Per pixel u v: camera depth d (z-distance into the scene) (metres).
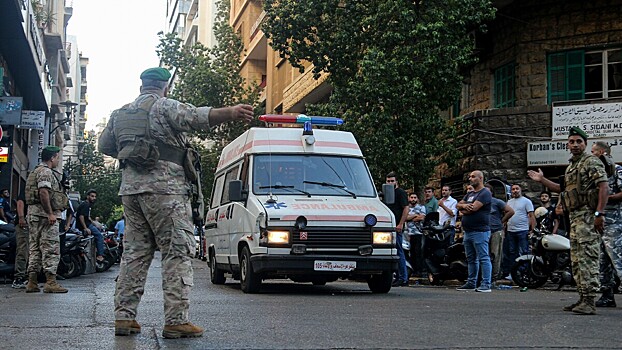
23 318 7.24
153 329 6.34
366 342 5.67
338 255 10.55
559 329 6.61
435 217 14.45
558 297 11.05
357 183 11.71
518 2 20.22
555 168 19.31
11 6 22.73
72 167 65.06
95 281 14.16
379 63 17.38
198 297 10.19
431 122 17.91
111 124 6.07
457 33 18.42
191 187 5.96
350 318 7.39
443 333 6.25
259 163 11.66
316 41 19.98
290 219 10.52
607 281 9.13
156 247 6.07
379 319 7.33
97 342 5.56
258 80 46.50
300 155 11.85
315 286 13.38
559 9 19.67
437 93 18.08
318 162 11.79
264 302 9.34
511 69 20.70
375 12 18.70
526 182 19.38
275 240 10.45
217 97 34.72
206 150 35.16
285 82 36.50
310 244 10.52
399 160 17.44
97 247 18.06
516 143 19.59
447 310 8.41
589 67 19.38
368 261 10.62
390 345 5.52
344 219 10.64
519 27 20.27
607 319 7.55
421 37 17.75
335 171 11.73
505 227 15.09
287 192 11.35
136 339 5.73
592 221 8.15
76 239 15.19
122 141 5.79
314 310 8.26
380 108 17.69
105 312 7.91
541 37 19.91
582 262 8.16
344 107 19.00
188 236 5.86
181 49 36.25
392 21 18.19
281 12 19.83
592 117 18.56
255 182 11.45
